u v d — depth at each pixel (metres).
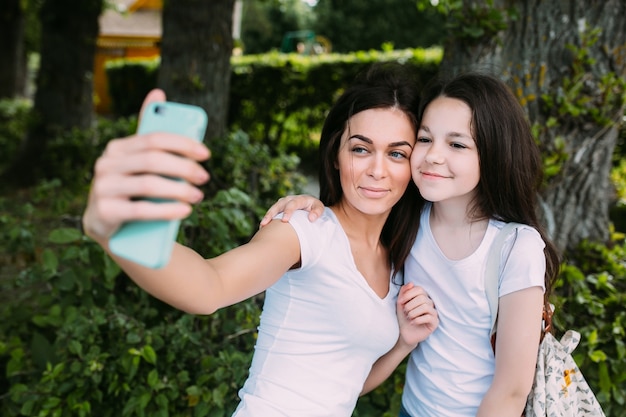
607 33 2.63
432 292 1.53
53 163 7.46
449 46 2.79
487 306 1.43
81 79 8.27
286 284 1.45
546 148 2.67
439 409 1.51
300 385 1.41
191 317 2.37
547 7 2.64
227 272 1.17
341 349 1.44
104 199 0.79
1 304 3.38
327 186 1.59
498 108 1.44
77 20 8.18
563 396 1.47
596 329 2.31
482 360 1.46
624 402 2.34
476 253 1.44
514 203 1.49
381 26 25.22
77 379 2.17
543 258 1.40
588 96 2.63
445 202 1.52
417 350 1.60
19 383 2.45
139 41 20.22
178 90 4.93
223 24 4.97
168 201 0.82
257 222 3.33
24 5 10.55
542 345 1.47
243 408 1.42
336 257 1.41
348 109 1.51
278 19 26.73
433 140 1.45
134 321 2.26
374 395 2.34
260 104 10.54
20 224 2.97
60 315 2.47
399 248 1.58
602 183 2.81
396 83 1.51
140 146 0.80
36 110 8.09
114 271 2.35
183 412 2.26
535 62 2.67
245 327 2.42
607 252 2.71
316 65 10.20
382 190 1.46
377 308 1.46
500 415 1.35
